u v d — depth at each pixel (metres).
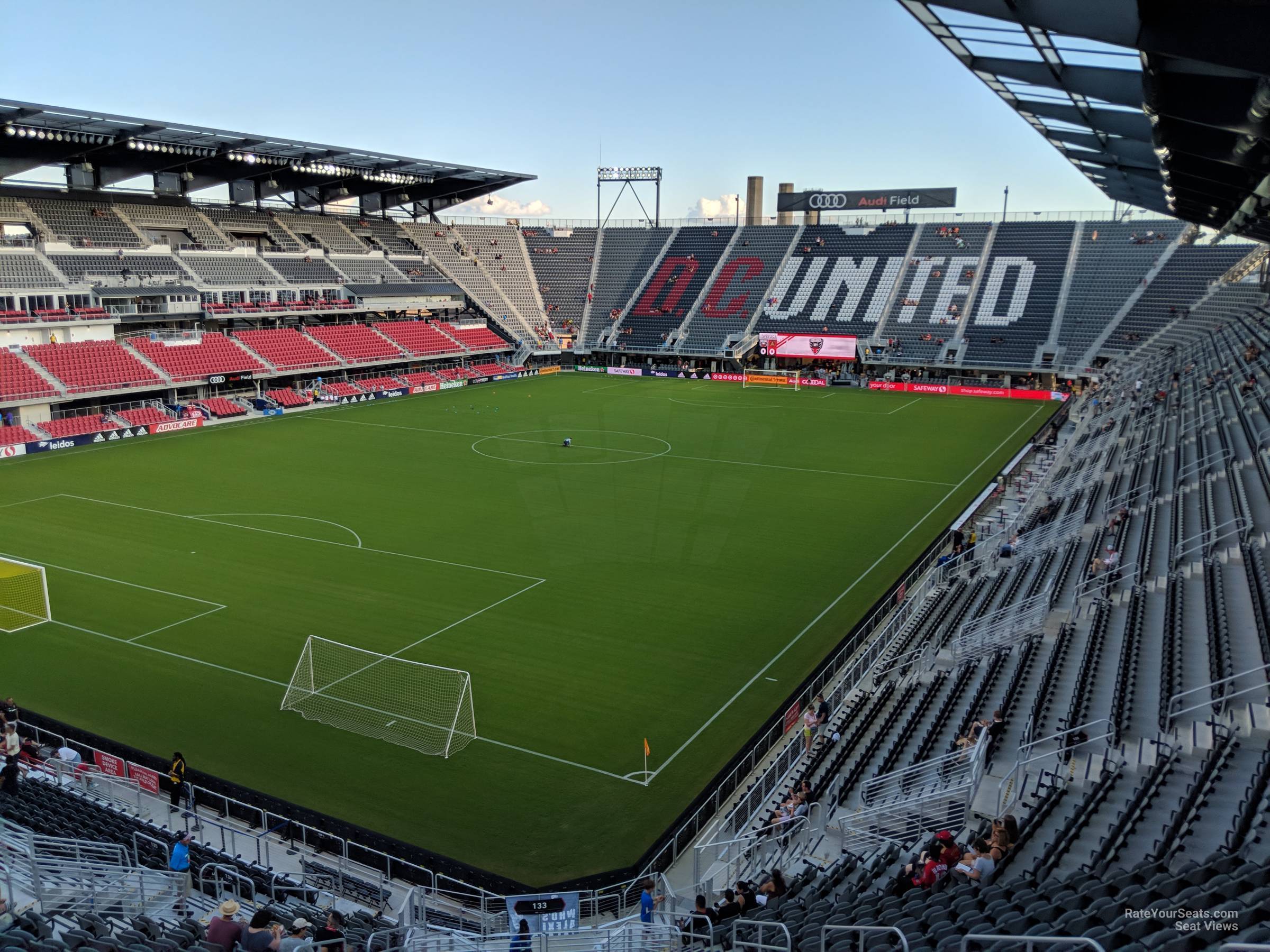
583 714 24.95
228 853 18.61
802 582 35.25
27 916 12.38
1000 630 25.72
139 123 61.62
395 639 29.56
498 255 110.94
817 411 75.12
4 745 20.95
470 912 17.00
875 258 101.19
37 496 46.44
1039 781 16.30
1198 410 44.12
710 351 97.69
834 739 22.23
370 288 90.31
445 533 40.84
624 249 112.62
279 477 51.00
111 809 19.16
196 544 38.94
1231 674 17.66
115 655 28.23
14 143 64.44
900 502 47.38
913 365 90.00
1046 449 60.28
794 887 15.67
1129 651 20.59
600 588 34.19
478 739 23.58
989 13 11.98
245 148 72.44
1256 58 10.34
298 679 26.66
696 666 27.92
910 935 10.74
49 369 61.56
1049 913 10.13
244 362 73.31
